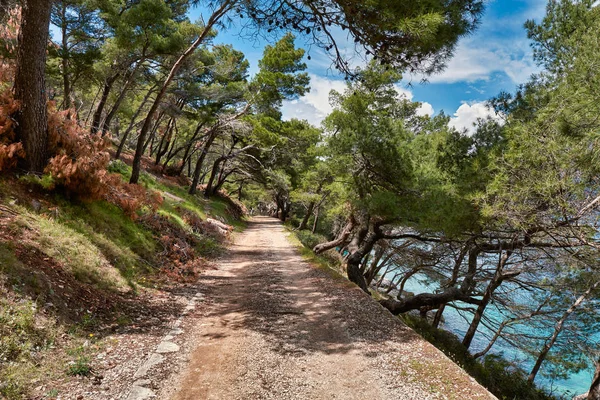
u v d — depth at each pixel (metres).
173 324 6.19
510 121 8.58
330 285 10.47
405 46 5.50
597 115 5.70
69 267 6.05
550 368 14.42
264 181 39.62
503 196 7.31
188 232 14.45
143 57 17.75
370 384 4.73
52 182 7.64
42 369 3.75
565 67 7.65
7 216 5.98
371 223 16.16
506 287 15.33
